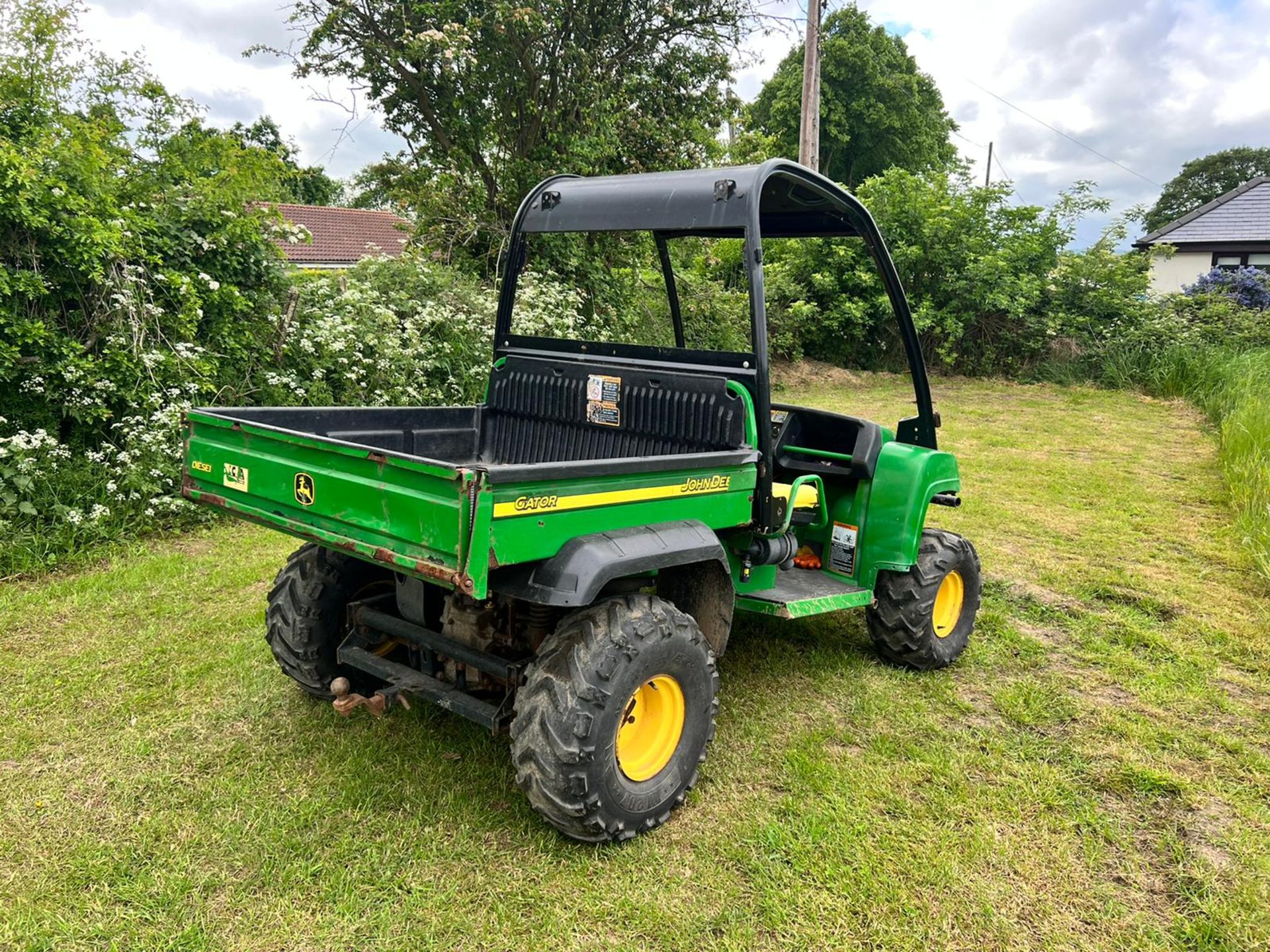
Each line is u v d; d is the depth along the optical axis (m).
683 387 3.15
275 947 2.14
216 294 5.94
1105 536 5.99
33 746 2.99
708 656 2.72
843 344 15.55
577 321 9.02
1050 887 2.48
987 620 4.49
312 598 3.12
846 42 27.61
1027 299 14.85
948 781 2.98
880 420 10.86
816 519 3.71
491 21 9.53
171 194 6.16
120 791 2.75
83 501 5.12
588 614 2.50
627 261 9.16
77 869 2.38
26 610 4.12
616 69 11.09
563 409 3.57
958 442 9.59
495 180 10.64
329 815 2.65
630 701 2.51
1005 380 15.18
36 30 5.76
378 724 3.18
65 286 5.40
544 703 2.38
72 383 5.28
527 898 2.33
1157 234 24.41
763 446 2.97
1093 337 15.06
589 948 2.18
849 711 3.48
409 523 2.27
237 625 4.04
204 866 2.41
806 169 3.19
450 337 7.79
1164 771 3.10
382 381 6.96
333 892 2.32
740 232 3.89
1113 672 3.94
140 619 4.08
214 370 5.91
